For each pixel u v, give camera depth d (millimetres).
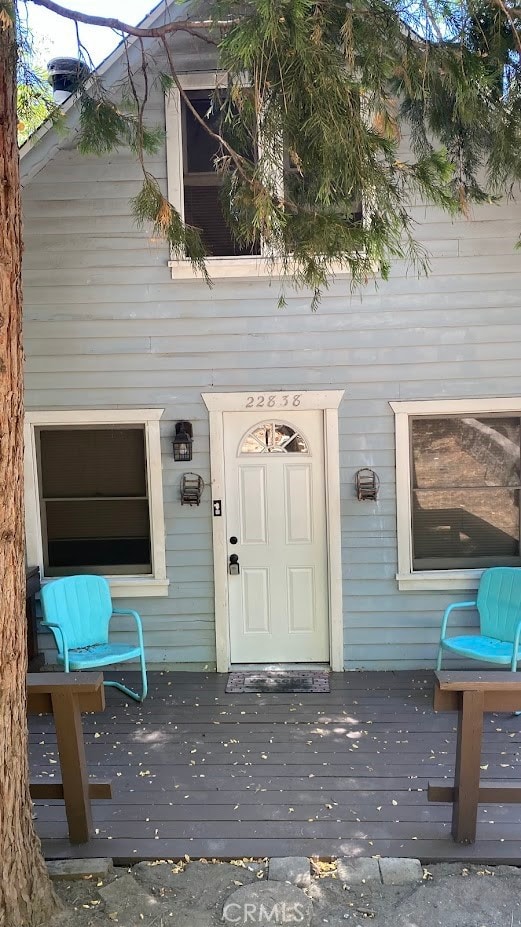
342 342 5531
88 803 3451
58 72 5258
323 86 2652
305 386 5566
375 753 4332
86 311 5555
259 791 3902
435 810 3674
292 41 2596
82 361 5586
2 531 2746
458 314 5469
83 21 3227
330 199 3113
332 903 2975
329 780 4012
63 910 2963
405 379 5535
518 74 3119
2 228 2678
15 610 2826
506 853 3266
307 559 5754
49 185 5457
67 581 5371
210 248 5500
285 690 5344
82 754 3410
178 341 5570
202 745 4488
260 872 3199
